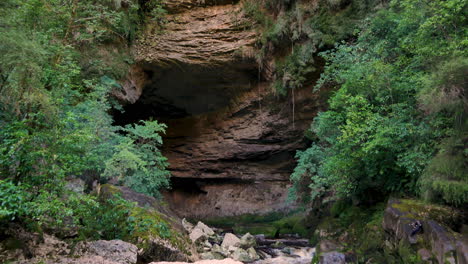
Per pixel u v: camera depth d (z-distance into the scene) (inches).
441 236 215.9
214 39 612.7
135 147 430.0
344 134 299.1
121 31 570.9
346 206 394.6
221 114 738.8
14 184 197.9
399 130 269.3
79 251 220.1
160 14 622.8
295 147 676.1
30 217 216.4
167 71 642.8
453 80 211.2
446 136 251.4
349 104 341.4
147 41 617.3
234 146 728.3
